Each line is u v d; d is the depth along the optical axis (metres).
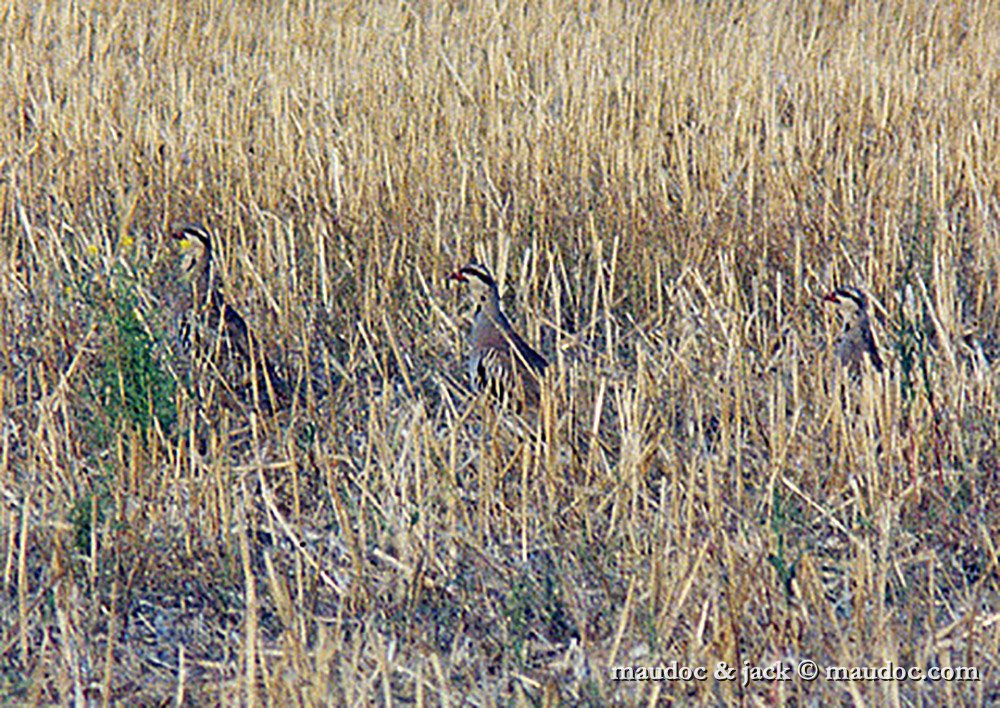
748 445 12.88
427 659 9.38
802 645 9.66
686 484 11.67
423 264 16.19
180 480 11.50
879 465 12.12
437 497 11.63
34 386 13.49
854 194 18.34
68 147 17.89
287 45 24.70
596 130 19.33
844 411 12.97
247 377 13.02
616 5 27.52
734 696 9.15
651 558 10.36
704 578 10.18
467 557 10.91
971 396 12.82
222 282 15.40
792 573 9.95
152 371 12.07
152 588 10.54
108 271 14.22
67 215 16.11
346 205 16.95
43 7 25.19
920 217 16.94
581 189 17.83
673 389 13.22
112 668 9.52
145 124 19.39
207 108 19.77
